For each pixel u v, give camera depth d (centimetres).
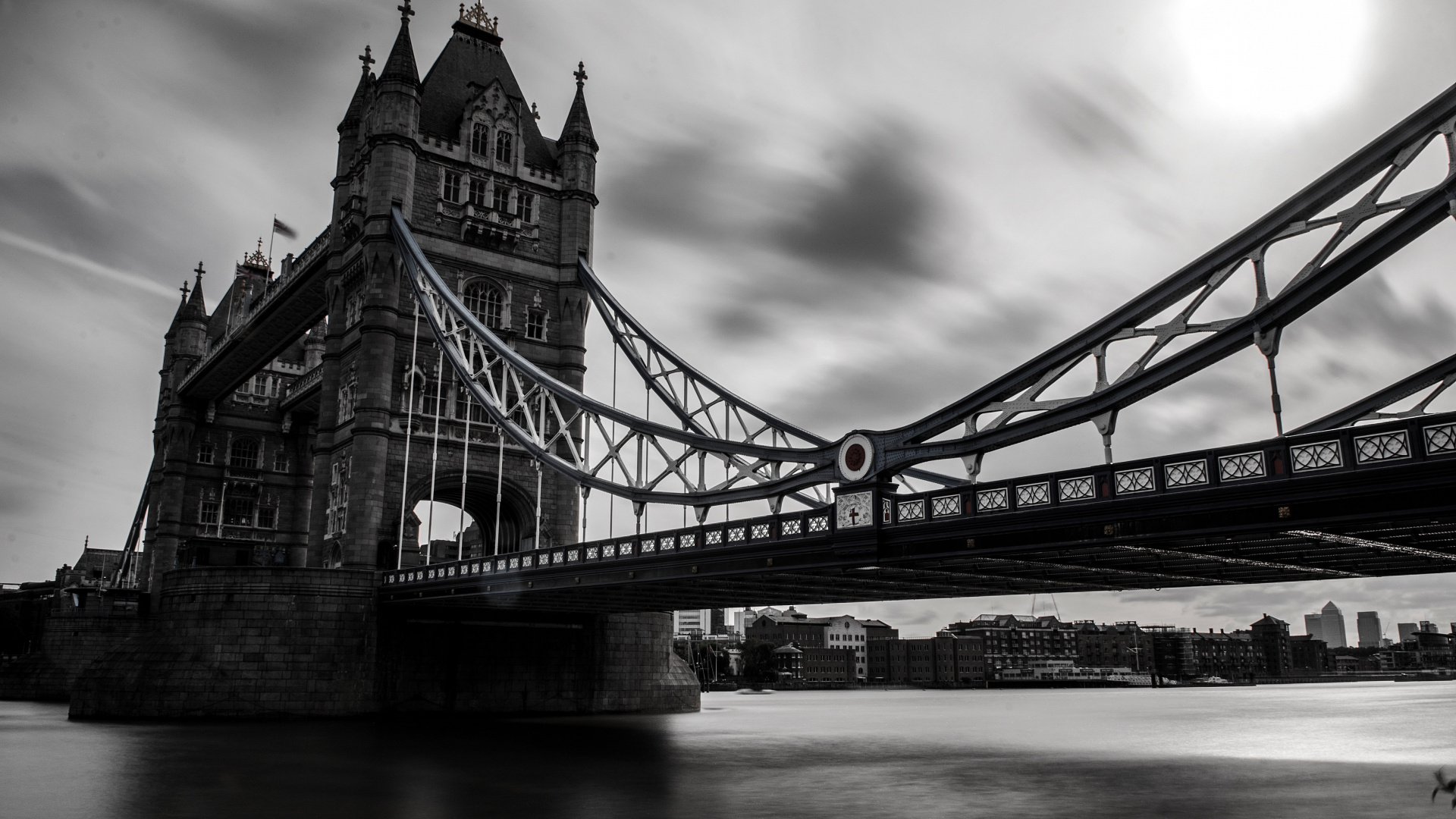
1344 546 2505
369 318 6225
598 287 6756
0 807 2467
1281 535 2259
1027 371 2758
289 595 5375
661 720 5744
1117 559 2836
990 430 2778
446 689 5597
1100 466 2458
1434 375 2606
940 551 2808
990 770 3309
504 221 6750
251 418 10050
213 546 6419
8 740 4134
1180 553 2664
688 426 5825
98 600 8538
